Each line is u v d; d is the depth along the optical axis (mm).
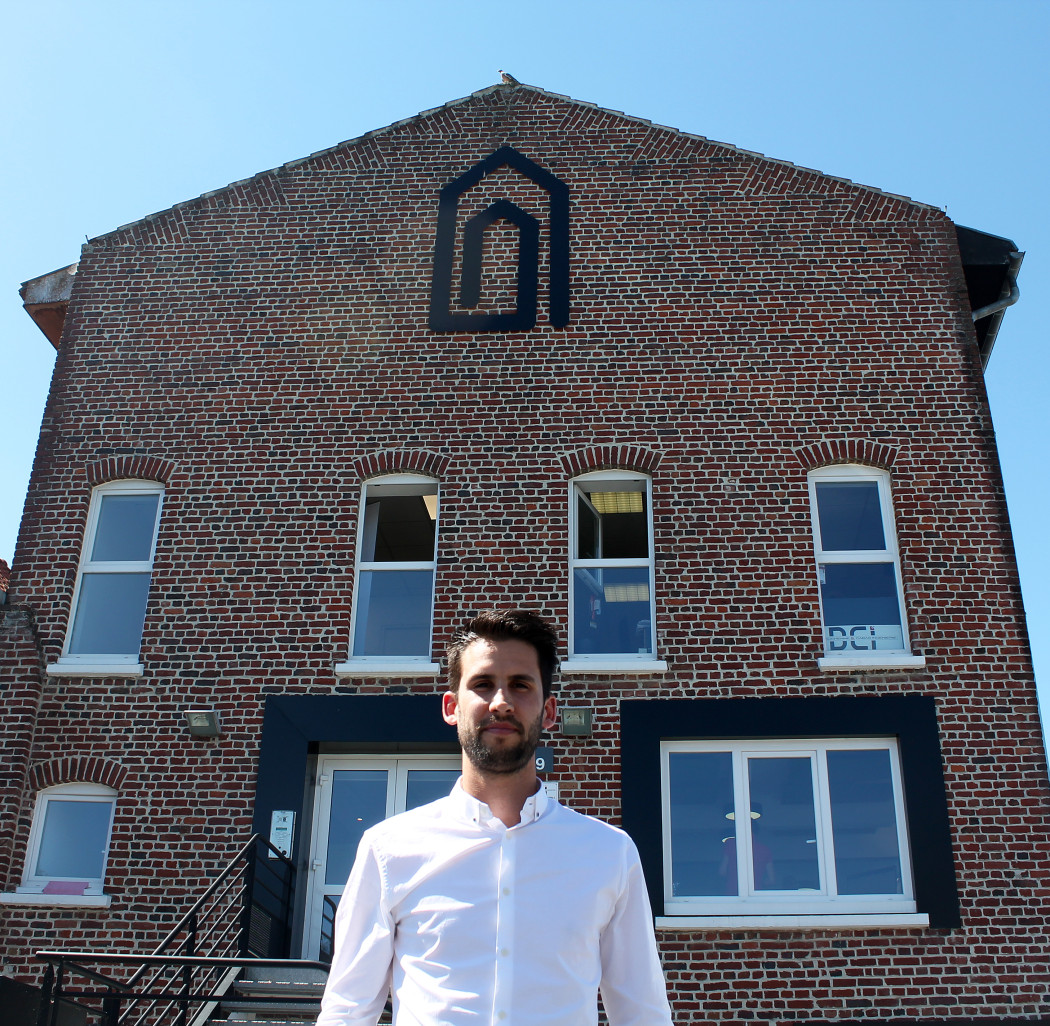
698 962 10492
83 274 14281
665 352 13227
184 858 11250
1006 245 13688
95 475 13094
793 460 12594
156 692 11953
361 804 11828
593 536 12570
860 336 13211
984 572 11945
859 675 11562
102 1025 8344
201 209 14547
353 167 14648
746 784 11375
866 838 11102
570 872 3566
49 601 12461
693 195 14117
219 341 13734
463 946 3422
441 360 13391
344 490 12836
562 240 13953
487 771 3686
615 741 11422
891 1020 10188
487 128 14742
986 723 11289
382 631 12320
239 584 12422
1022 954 10383
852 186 14023
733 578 12055
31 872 11438
